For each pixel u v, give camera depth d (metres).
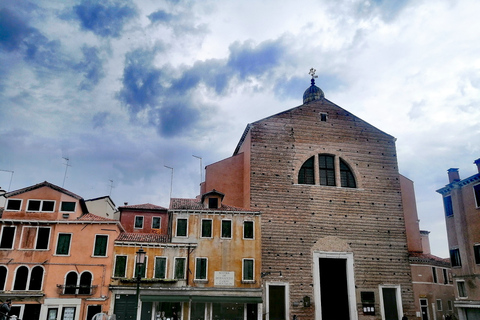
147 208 48.31
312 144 45.22
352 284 41.00
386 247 43.16
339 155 45.53
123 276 37.06
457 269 39.47
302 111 46.22
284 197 42.50
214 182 45.84
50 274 36.06
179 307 36.94
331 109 47.16
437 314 43.84
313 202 42.94
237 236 39.47
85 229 37.84
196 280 37.59
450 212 41.34
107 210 49.12
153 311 36.34
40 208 38.06
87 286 35.84
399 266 42.88
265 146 43.97
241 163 46.84
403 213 45.03
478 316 36.75
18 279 35.69
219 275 38.03
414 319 41.47
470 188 38.75
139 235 40.28
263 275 39.28
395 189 45.66
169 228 41.34
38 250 36.53
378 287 41.59
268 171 43.12
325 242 41.81
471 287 37.47
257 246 39.38
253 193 42.03
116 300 36.41
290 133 45.06
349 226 42.97
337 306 42.22
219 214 39.94
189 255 38.25
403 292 42.06
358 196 44.31
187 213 39.62
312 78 60.44
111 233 38.06
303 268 40.47
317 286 40.19
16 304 34.69
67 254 36.88
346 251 42.00
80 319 35.22
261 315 37.62
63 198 38.81
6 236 36.62
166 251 38.16
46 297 35.31
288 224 41.66
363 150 46.38
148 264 37.53
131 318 36.12
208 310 37.19
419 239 48.25
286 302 39.00
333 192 43.78
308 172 44.59
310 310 39.28
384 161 46.53
